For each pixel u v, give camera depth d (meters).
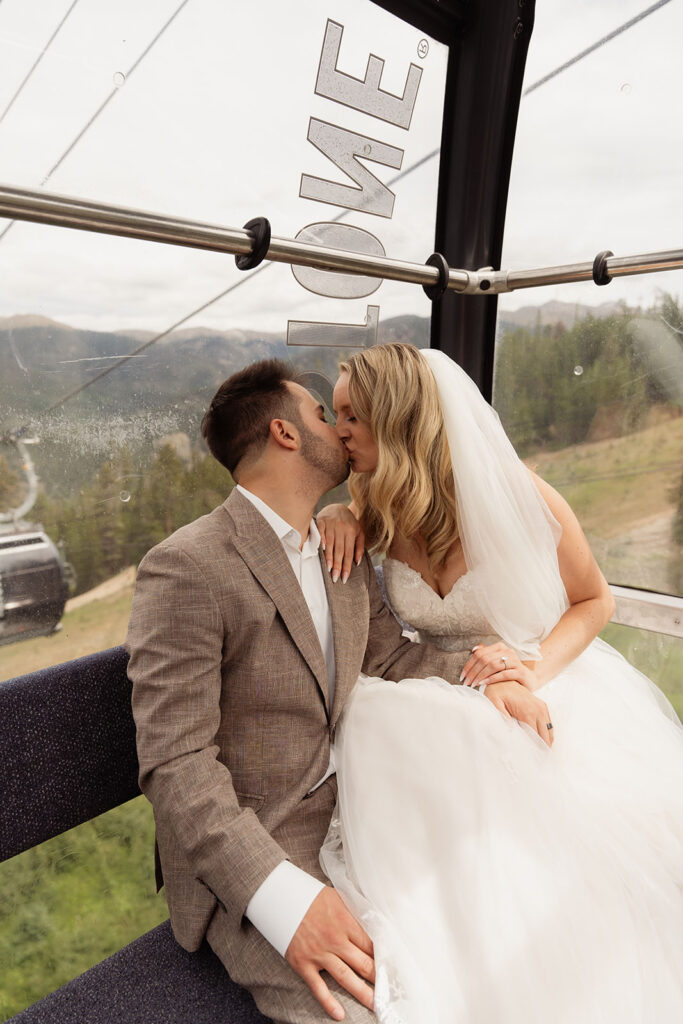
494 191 2.50
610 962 1.17
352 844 1.35
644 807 1.45
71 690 1.51
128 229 1.52
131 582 2.07
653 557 2.60
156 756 1.27
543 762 1.45
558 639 1.77
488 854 1.28
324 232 2.28
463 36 2.31
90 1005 1.27
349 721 1.56
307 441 1.51
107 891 2.01
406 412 1.66
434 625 1.82
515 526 1.69
